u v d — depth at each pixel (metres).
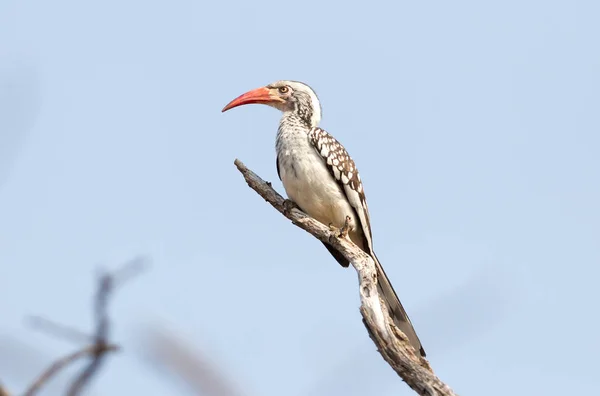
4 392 3.51
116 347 3.67
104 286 3.70
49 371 3.58
